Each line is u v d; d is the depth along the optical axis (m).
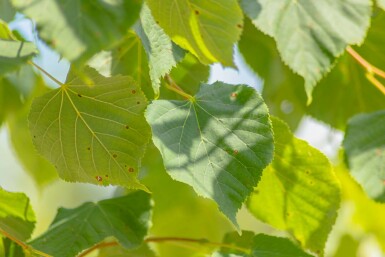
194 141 0.77
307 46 0.82
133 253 0.91
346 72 0.99
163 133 0.76
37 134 0.80
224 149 0.77
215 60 0.83
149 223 0.87
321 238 0.88
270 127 0.77
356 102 1.00
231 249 0.88
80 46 0.69
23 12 0.69
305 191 0.88
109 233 0.86
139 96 0.78
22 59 0.73
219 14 0.80
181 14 0.79
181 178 0.75
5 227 0.85
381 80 0.98
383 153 0.89
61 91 0.78
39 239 0.84
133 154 0.79
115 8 0.69
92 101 0.78
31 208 0.86
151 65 0.78
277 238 0.85
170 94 0.88
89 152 0.79
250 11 0.82
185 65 0.89
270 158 0.77
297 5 0.83
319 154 0.86
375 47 0.94
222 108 0.78
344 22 0.82
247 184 0.76
